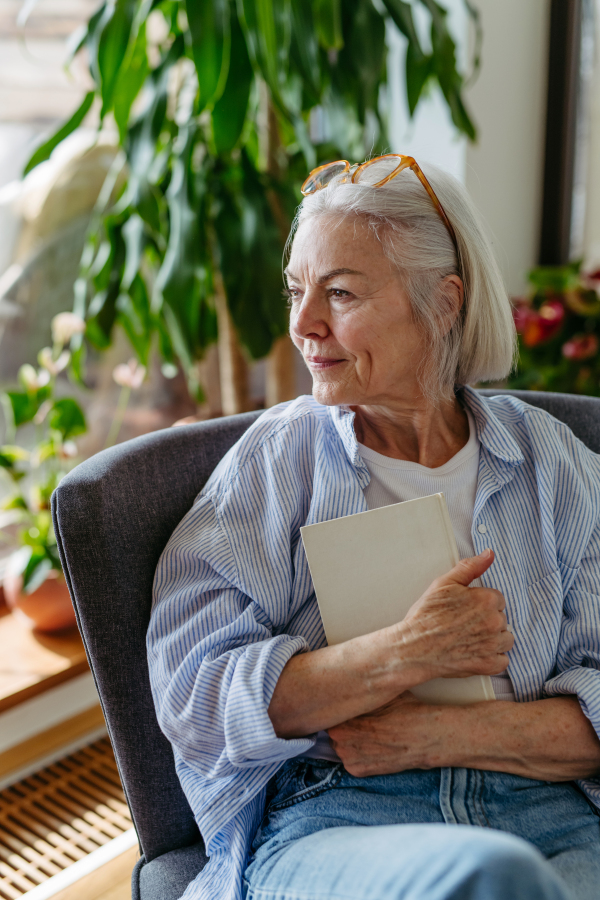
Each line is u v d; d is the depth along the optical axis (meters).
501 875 0.55
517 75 2.01
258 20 1.24
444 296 0.85
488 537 0.86
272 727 0.72
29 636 1.59
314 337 0.83
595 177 2.13
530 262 2.23
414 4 1.90
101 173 1.78
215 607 0.81
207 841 0.77
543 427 0.93
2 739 1.45
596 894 0.70
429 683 0.80
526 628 0.85
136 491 0.88
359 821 0.75
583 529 0.88
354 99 1.37
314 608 0.85
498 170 2.04
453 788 0.77
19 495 1.49
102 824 1.34
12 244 1.68
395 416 0.88
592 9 2.03
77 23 1.70
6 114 1.64
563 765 0.80
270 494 0.86
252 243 1.33
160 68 1.35
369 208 0.80
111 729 0.85
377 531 0.79
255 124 1.60
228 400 1.68
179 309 1.30
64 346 1.75
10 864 1.25
